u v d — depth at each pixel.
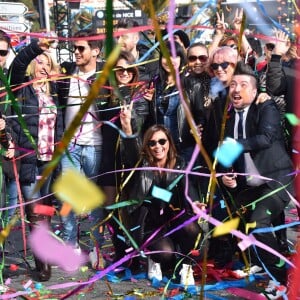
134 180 4.13
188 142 4.27
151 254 4.12
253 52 4.85
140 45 5.35
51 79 4.24
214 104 4.07
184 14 4.34
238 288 3.91
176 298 3.79
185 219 4.04
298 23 3.00
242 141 3.77
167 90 4.30
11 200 4.98
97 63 4.77
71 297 3.88
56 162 1.19
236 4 3.87
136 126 4.10
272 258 3.70
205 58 4.28
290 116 2.92
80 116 1.16
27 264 4.52
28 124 4.60
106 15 1.25
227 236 4.17
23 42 5.99
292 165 3.79
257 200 3.73
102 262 4.45
